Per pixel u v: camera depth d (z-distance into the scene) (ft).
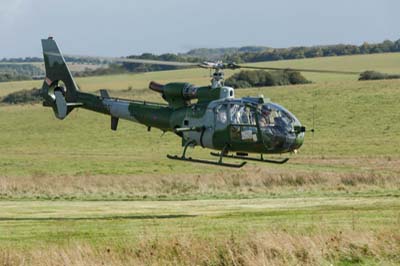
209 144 206.49
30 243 167.73
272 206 237.66
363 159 424.05
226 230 175.22
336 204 236.02
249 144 198.39
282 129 195.72
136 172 380.37
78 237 175.63
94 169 403.54
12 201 274.36
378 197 261.44
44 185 311.27
